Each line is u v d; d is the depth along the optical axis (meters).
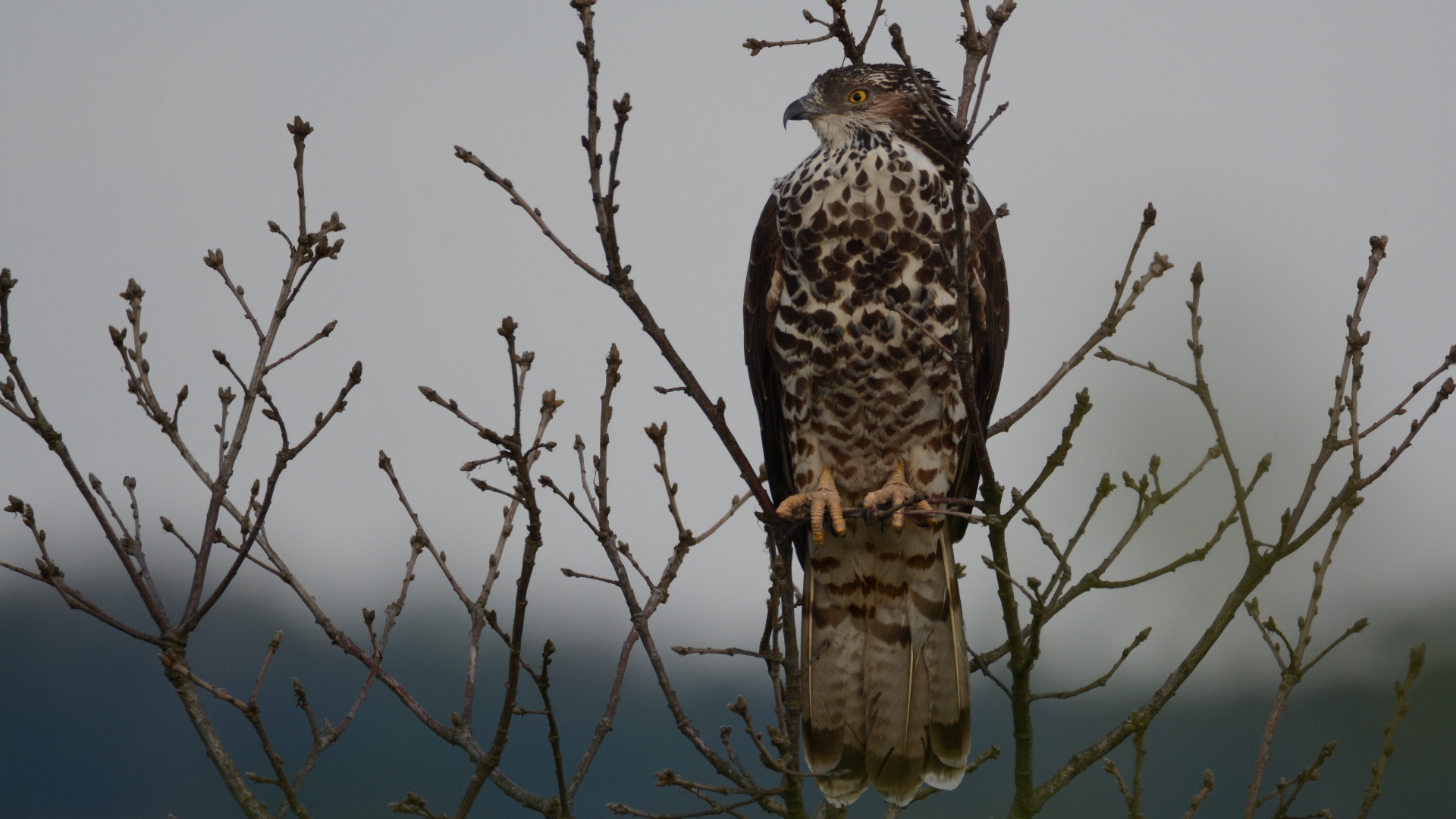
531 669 6.86
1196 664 7.30
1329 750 7.21
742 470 7.39
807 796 19.39
